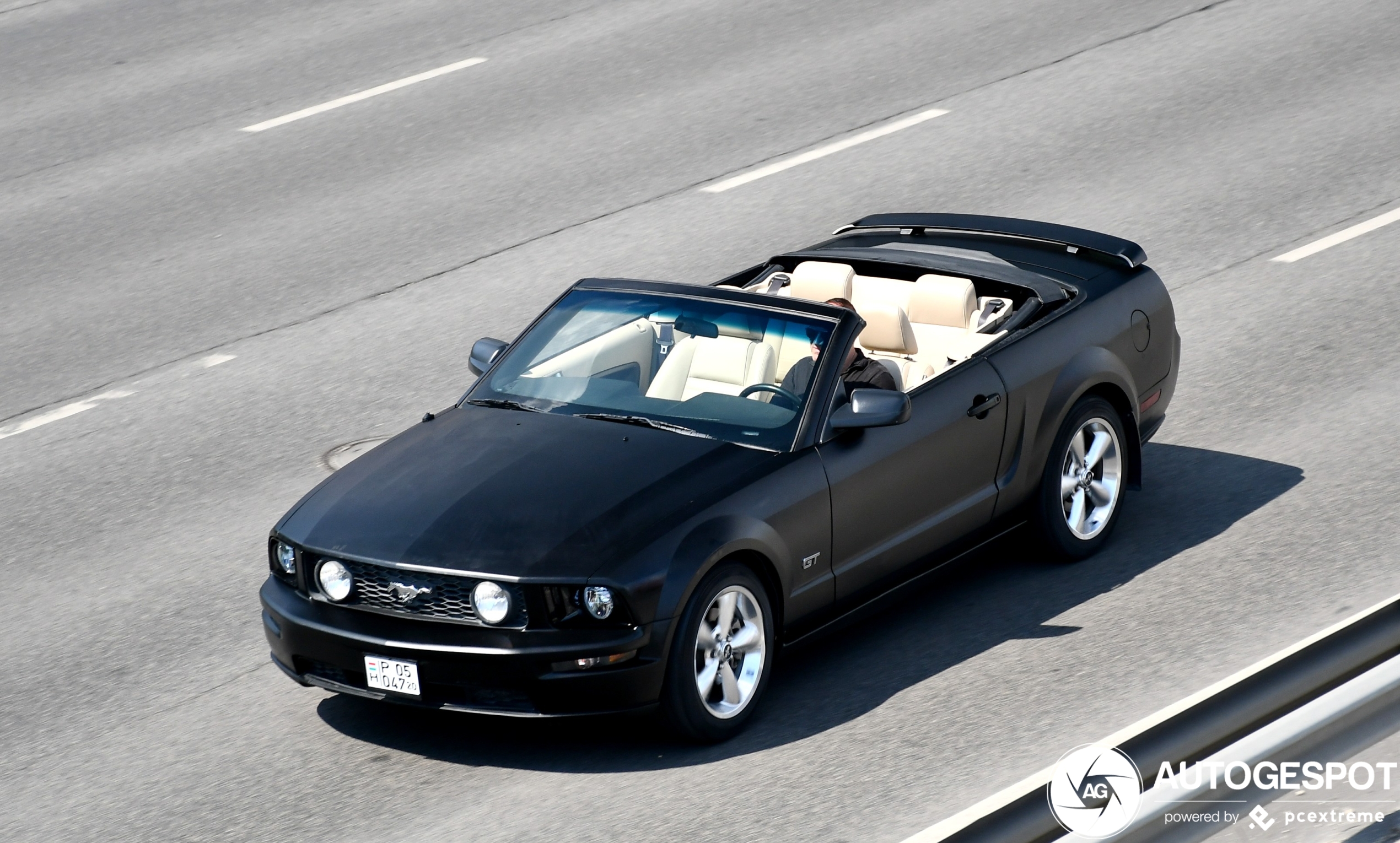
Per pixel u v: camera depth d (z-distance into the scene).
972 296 10.69
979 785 7.59
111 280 16.89
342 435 13.13
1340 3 25.11
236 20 25.89
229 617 10.15
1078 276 11.06
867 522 8.98
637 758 8.09
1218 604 9.56
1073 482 10.44
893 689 8.75
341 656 8.02
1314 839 6.81
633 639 7.71
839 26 24.78
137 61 24.06
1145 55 23.09
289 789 7.94
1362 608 9.30
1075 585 10.09
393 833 7.45
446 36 24.78
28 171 20.12
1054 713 8.31
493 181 19.23
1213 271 16.12
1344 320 14.73
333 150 20.47
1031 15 25.05
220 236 17.98
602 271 16.45
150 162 20.30
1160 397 11.22
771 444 8.73
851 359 9.87
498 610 7.65
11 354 15.18
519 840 7.31
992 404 9.67
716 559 7.99
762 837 7.22
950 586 10.24
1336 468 11.64
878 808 7.44
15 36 25.31
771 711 8.59
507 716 7.77
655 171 19.34
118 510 11.97
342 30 25.25
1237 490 11.42
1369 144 19.38
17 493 12.35
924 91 21.86
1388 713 6.04
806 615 8.74
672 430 8.85
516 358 9.80
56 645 9.84
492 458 8.60
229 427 13.41
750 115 21.12
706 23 25.09
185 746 8.48
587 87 22.44
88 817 7.79
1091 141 19.86
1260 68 22.28
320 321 15.63
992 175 18.86
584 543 7.82
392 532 8.02
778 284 11.37
